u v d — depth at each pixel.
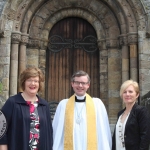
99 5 10.67
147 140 3.78
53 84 10.80
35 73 3.63
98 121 4.17
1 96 9.02
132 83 4.12
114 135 4.20
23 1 9.68
